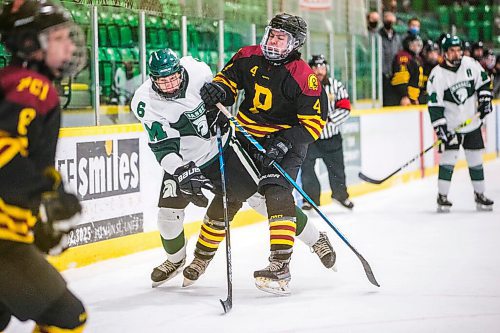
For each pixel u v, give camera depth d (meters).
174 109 6.10
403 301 6.03
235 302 6.10
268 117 6.38
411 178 14.78
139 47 9.26
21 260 3.50
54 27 3.58
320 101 6.24
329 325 5.36
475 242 8.72
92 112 8.62
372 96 13.84
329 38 12.45
